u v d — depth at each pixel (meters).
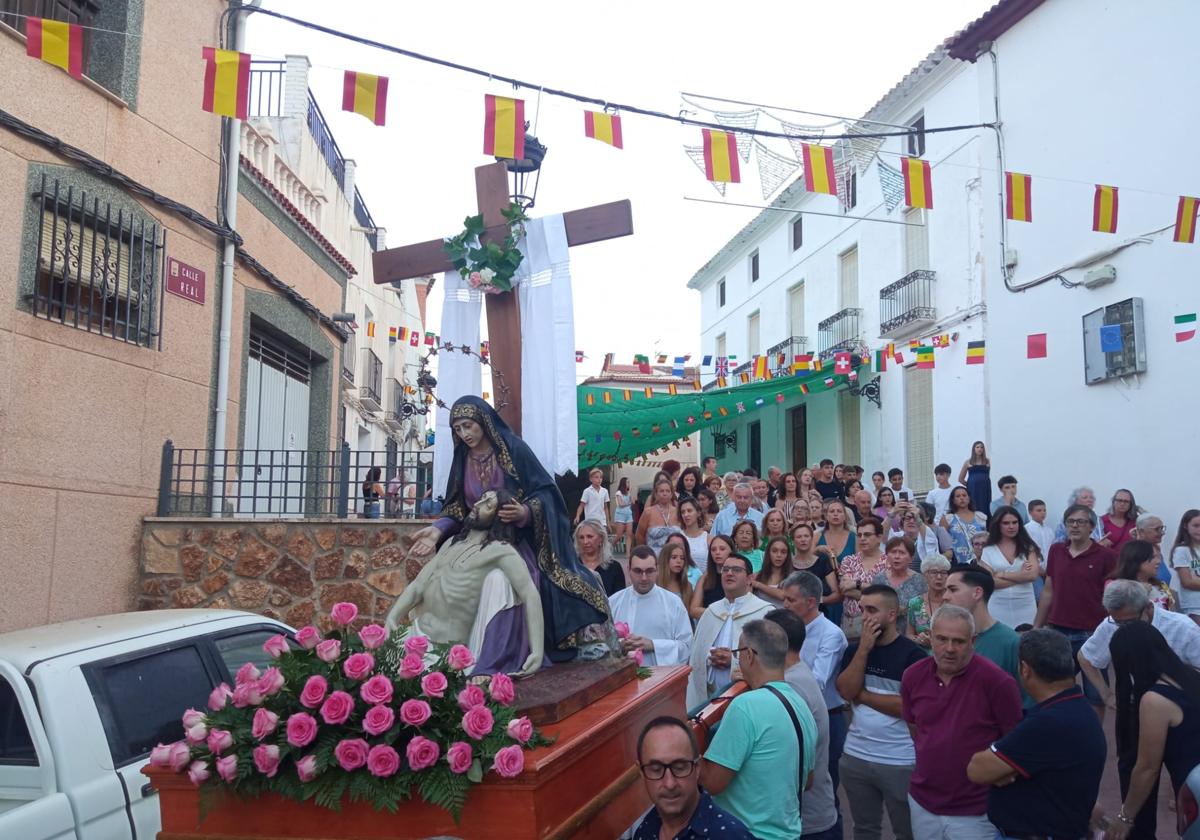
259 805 3.09
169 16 8.60
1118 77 11.60
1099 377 11.74
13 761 3.88
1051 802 3.78
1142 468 11.18
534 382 4.73
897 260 18.16
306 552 8.05
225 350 9.28
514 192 5.64
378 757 2.93
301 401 11.97
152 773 3.15
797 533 7.62
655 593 6.18
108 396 7.78
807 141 7.48
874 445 19.12
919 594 6.51
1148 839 4.34
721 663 5.50
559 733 3.23
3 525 6.81
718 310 29.05
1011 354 13.38
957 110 15.99
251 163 9.98
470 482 3.94
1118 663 4.48
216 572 8.06
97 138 7.73
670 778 3.15
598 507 12.70
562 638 3.94
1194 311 10.56
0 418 6.80
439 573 3.80
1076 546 7.73
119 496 7.88
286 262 11.06
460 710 3.07
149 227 8.30
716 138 6.78
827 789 4.48
